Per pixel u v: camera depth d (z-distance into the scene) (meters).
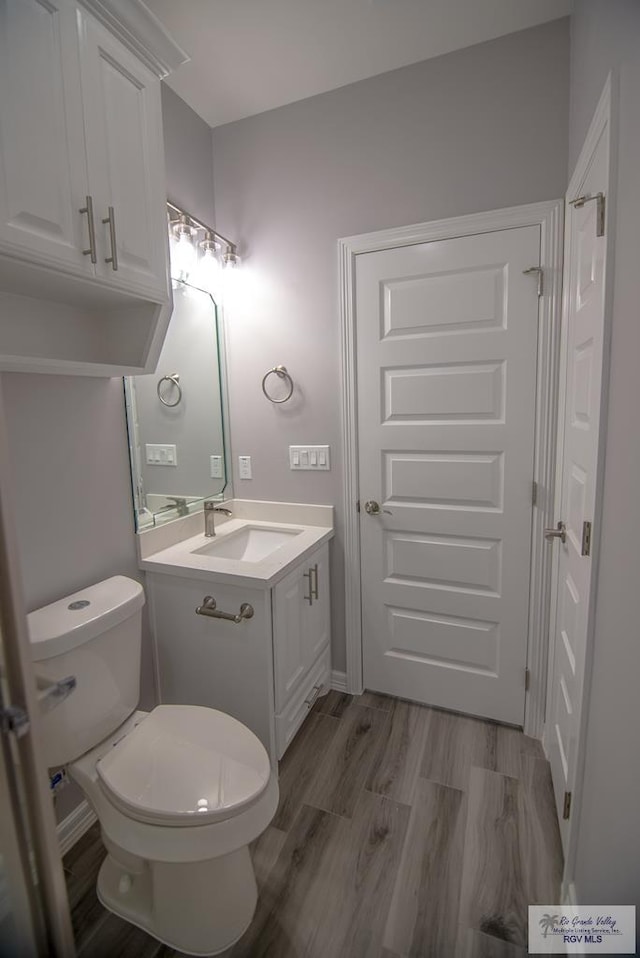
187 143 1.91
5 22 0.87
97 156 1.07
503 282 1.67
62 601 1.33
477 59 1.62
